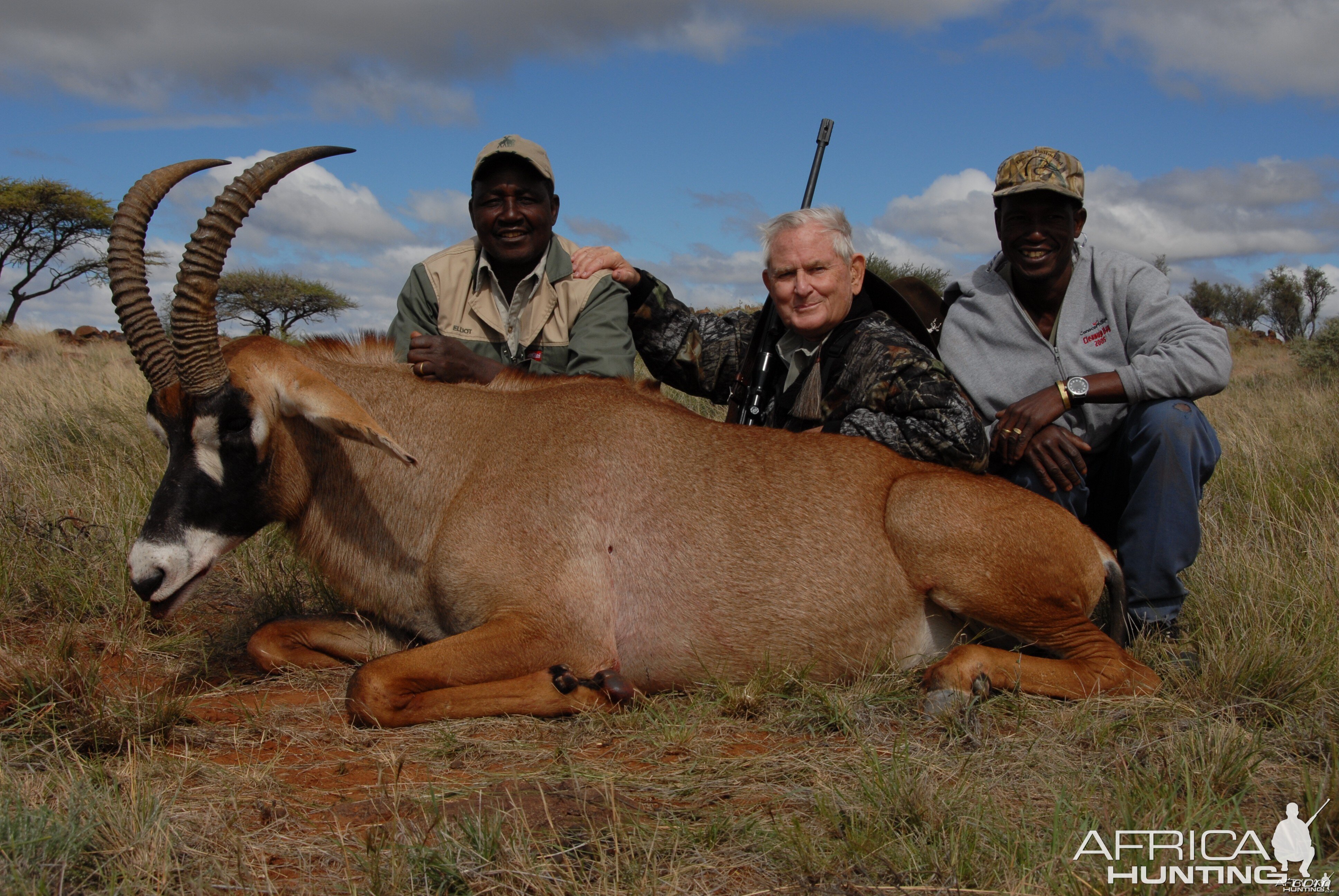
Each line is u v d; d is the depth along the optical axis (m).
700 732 3.35
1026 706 3.49
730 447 3.94
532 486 3.74
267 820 2.61
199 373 3.54
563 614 3.59
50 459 6.92
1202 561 4.75
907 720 3.42
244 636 4.42
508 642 3.52
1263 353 32.97
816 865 2.39
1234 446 7.33
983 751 3.09
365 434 3.53
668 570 3.73
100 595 4.59
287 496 3.88
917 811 2.60
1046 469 4.26
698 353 5.32
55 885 2.19
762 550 3.76
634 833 2.54
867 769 2.95
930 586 3.78
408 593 3.93
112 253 3.48
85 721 3.10
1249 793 2.82
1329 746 3.07
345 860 2.33
